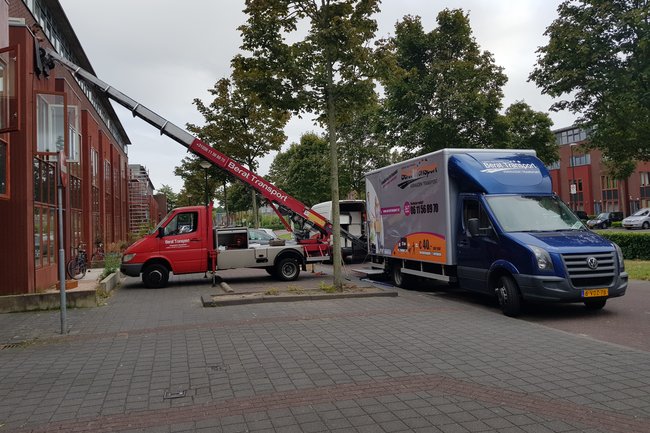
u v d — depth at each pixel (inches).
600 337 291.4
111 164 1208.8
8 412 184.7
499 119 830.5
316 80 466.3
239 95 953.5
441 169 433.7
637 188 2089.1
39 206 506.0
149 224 1240.8
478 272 390.3
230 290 486.9
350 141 1210.0
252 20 455.8
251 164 999.6
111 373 232.4
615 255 342.3
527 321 338.6
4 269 455.5
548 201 398.3
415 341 280.5
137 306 434.0
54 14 829.2
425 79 808.9
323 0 459.2
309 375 220.2
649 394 188.7
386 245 556.1
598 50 633.0
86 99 910.4
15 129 364.2
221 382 213.9
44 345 293.9
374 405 181.8
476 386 201.0
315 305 409.1
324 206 884.0
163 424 169.6
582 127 726.5
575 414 170.1
